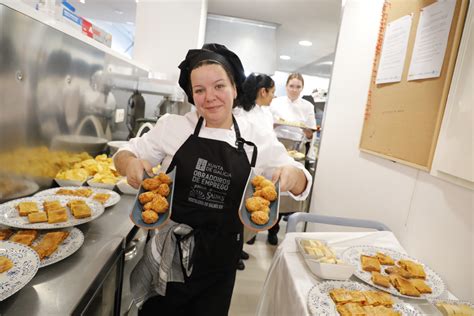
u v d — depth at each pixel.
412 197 1.06
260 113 2.02
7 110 0.92
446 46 0.94
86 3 3.81
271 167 1.02
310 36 4.10
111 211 1.06
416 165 1.03
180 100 2.54
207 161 0.91
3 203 0.94
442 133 0.92
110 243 0.84
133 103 2.16
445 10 0.96
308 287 0.78
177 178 0.92
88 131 1.53
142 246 1.19
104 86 1.64
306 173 0.97
